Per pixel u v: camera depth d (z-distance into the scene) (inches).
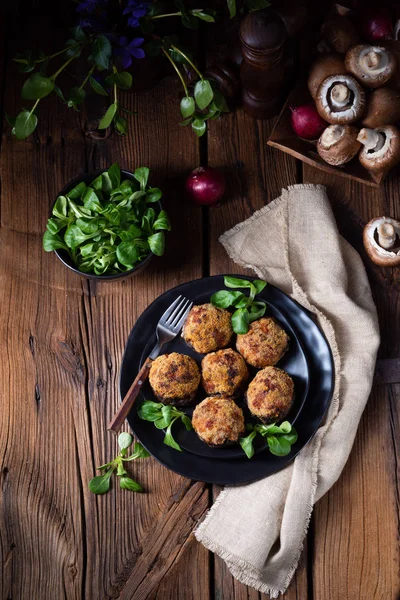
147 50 41.2
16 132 39.2
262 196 45.0
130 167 45.3
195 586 41.8
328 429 41.4
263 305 41.4
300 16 42.6
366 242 43.4
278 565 41.0
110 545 42.2
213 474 40.5
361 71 40.7
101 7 39.7
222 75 43.4
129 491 42.5
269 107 44.0
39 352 43.7
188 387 40.4
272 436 39.6
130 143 45.4
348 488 42.4
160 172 45.2
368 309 43.1
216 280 42.3
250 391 40.5
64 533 42.3
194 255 44.4
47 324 43.9
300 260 43.4
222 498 41.4
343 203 45.1
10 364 43.6
